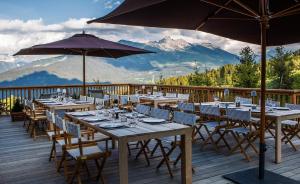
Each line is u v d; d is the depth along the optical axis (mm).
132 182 3629
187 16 4008
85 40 7242
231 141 5648
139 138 3105
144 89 9953
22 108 8422
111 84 10906
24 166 4266
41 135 6309
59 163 4008
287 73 15695
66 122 3504
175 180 3688
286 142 5391
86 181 3670
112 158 4609
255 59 17812
